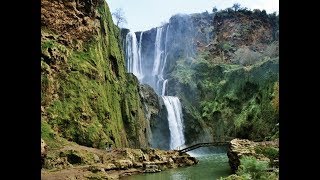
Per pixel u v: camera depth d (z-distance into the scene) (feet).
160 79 219.61
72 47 123.75
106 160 92.53
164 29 246.06
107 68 135.23
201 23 272.92
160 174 90.07
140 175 88.58
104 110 119.65
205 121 187.32
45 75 105.29
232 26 270.46
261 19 274.36
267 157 71.61
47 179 67.46
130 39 213.25
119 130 128.98
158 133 165.37
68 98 111.04
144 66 227.81
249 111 167.22
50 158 82.38
